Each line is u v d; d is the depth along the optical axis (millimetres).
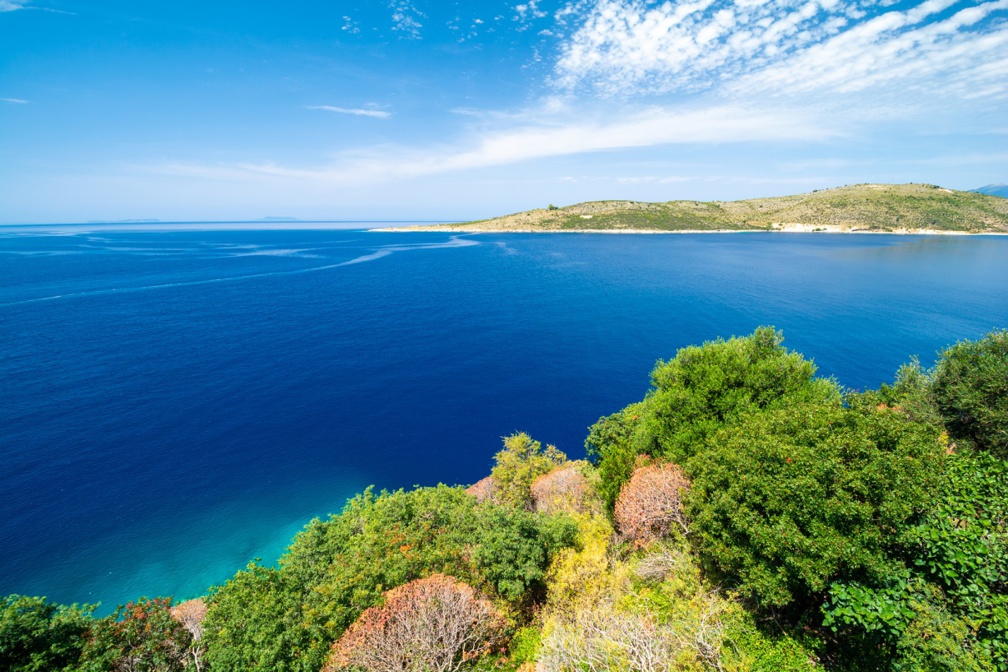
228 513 38188
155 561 33031
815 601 13758
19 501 38906
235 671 13727
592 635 13875
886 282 126750
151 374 67062
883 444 14242
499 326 95562
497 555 17812
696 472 17750
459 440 50125
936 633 10367
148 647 15289
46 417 53281
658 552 17656
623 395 61125
